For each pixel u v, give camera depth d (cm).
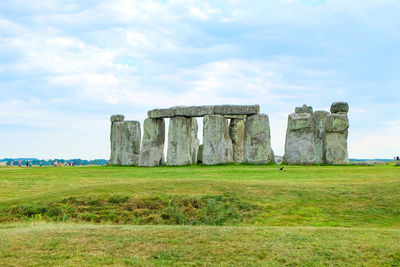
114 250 1233
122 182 2350
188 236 1355
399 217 1727
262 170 3086
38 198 2067
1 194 2342
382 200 1895
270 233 1391
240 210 1872
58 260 1155
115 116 4756
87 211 1923
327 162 3838
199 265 1134
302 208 1859
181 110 4103
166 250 1230
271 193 2039
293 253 1203
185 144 4106
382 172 2844
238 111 3938
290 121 3850
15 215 1900
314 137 4022
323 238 1334
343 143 3881
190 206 1914
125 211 1900
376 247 1241
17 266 1116
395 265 1131
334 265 1133
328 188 2095
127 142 4550
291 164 3762
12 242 1300
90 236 1364
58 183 2694
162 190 2091
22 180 2855
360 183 2214
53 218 1875
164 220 1831
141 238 1334
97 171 3516
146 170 3472
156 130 4297
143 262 1145
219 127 3934
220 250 1230
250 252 1215
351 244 1272
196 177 2739
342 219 1731
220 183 2212
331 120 3853
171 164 4081
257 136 3853
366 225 1661
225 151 3906
